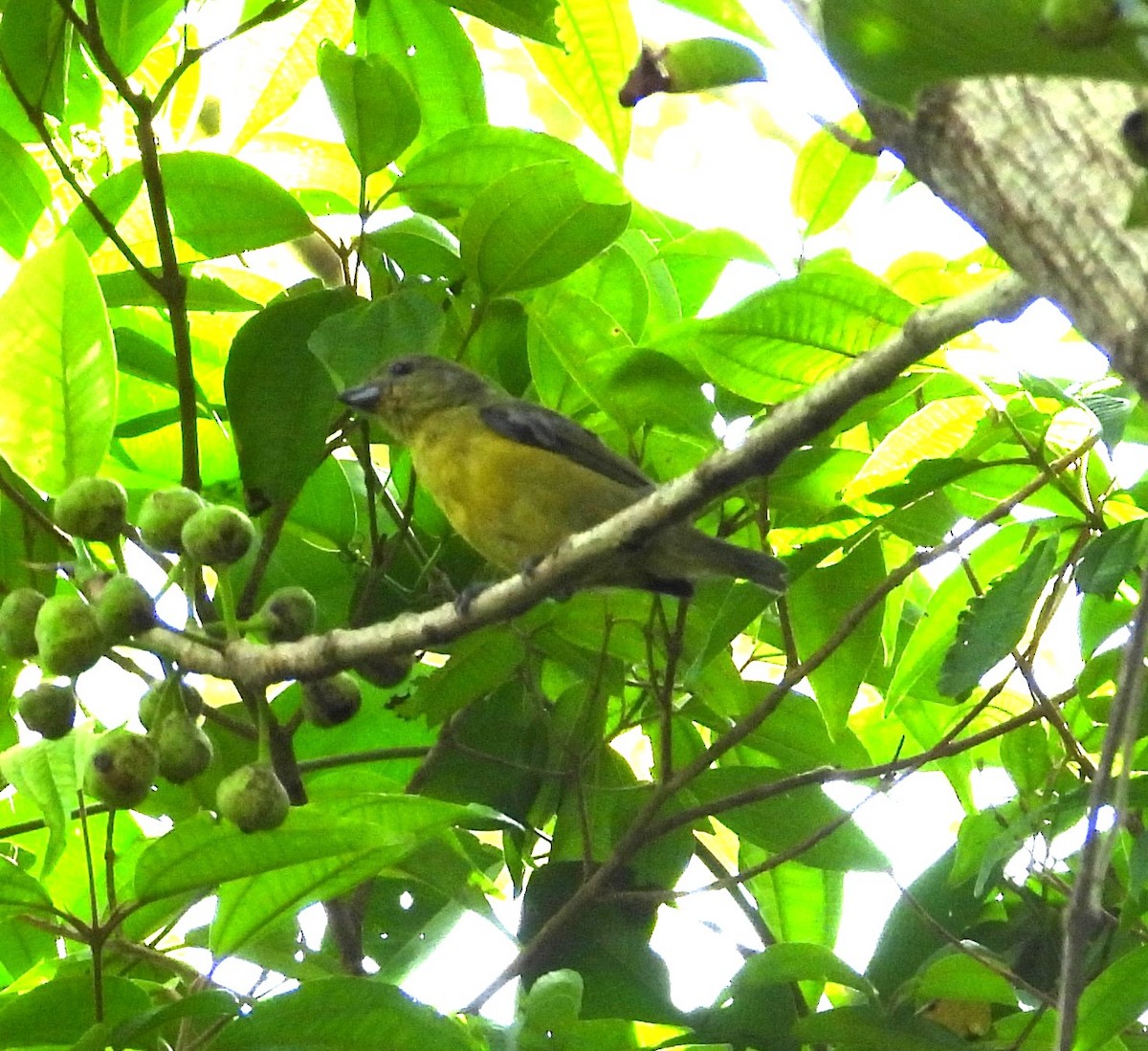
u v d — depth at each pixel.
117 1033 4.99
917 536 7.82
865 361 4.29
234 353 7.05
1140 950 5.89
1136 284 2.73
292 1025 5.18
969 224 3.24
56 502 5.55
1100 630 7.24
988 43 2.31
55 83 7.27
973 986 6.47
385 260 7.66
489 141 7.57
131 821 8.26
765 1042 6.77
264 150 8.73
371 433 9.33
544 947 7.25
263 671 5.37
